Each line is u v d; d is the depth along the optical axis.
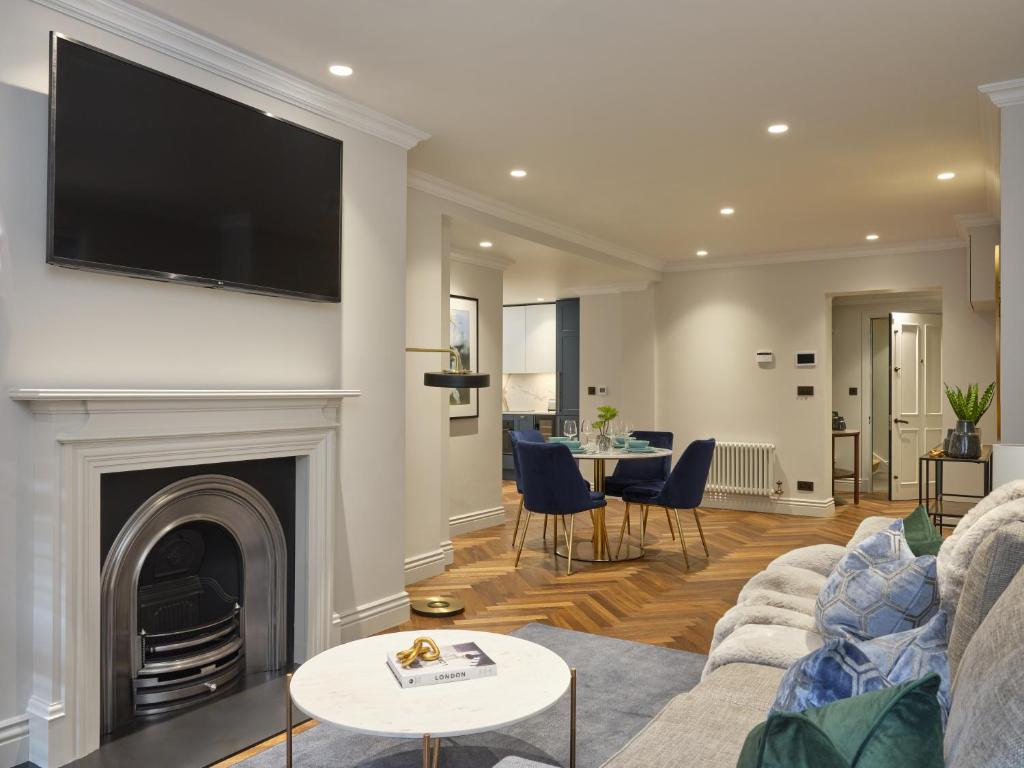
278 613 3.31
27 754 2.41
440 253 5.00
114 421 2.57
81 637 2.47
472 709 1.90
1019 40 2.96
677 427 8.14
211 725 2.72
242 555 3.19
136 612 2.79
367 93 3.50
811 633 2.25
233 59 3.05
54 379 2.51
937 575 1.90
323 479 3.39
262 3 2.68
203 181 2.93
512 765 1.41
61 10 2.54
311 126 3.46
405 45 3.01
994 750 0.78
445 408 5.34
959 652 1.44
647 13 2.75
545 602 4.37
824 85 3.41
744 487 7.66
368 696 1.98
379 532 3.80
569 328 9.86
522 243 6.11
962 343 6.77
